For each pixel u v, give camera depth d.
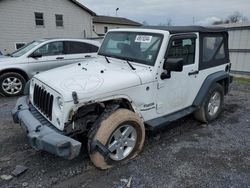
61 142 2.53
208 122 4.71
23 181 2.87
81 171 3.08
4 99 6.55
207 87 4.29
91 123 3.04
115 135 3.05
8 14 17.81
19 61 6.76
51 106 2.89
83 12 22.09
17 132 4.23
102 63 3.82
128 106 3.27
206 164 3.27
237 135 4.21
